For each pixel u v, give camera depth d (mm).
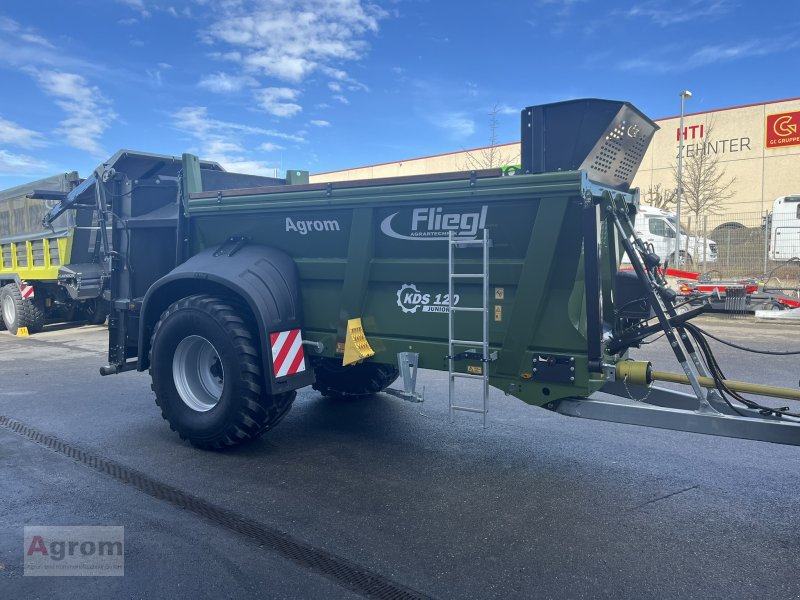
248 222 5281
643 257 4418
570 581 3010
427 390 7098
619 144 4281
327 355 5020
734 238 18219
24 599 2881
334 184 4738
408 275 4551
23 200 13133
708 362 4035
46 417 6051
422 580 3023
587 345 3947
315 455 4887
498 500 3988
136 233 5953
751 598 2857
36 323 12961
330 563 3193
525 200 4023
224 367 4730
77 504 3945
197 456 4879
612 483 4270
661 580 3014
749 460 4715
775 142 26250
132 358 6250
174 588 2959
